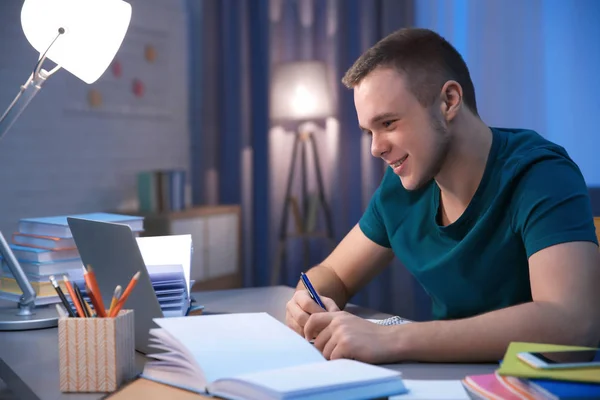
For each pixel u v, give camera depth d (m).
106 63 1.53
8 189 3.49
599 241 1.41
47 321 1.31
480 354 1.00
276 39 4.24
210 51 4.38
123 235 1.03
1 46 3.43
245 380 0.79
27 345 1.17
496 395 0.78
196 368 0.86
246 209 4.34
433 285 1.34
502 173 1.24
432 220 1.35
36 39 1.49
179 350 0.91
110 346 0.90
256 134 4.36
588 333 1.01
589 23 3.42
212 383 0.84
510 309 1.03
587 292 1.04
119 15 1.53
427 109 1.17
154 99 4.23
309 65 3.88
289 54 4.23
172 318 0.99
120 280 1.08
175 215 3.71
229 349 0.90
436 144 1.19
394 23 3.85
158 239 1.34
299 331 1.18
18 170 3.53
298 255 4.33
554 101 3.52
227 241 4.09
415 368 0.98
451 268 1.30
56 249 1.43
